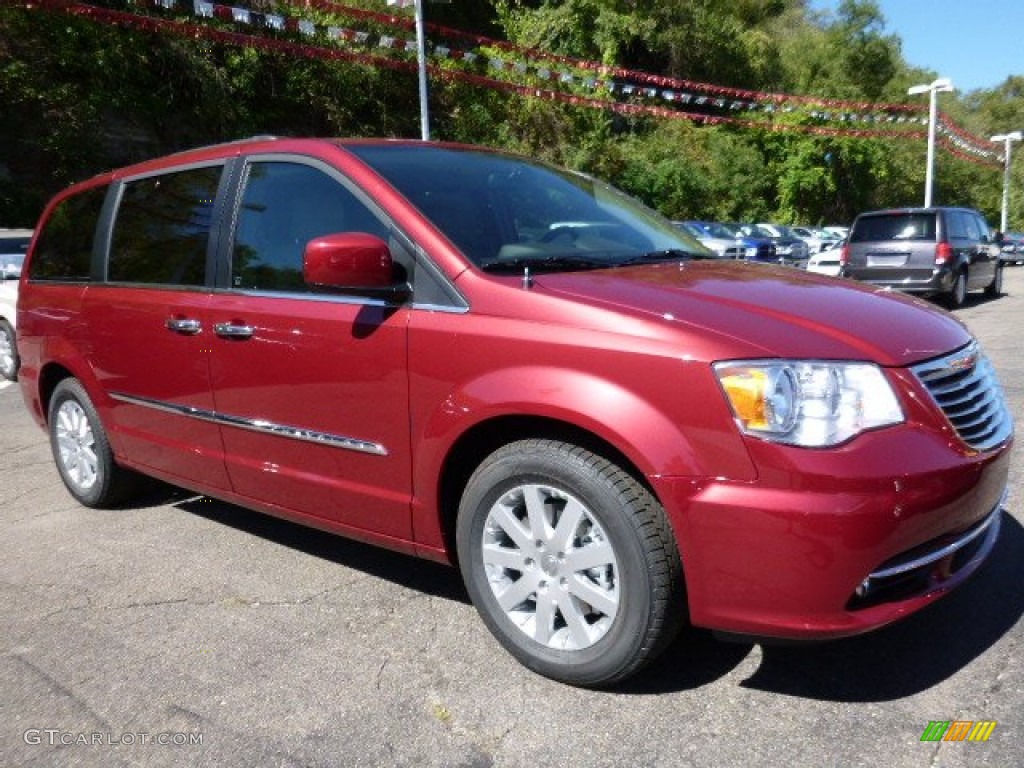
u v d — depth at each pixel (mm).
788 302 2723
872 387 2402
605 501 2492
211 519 4438
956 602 3141
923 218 13070
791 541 2264
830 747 2365
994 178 50000
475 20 28484
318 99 22875
